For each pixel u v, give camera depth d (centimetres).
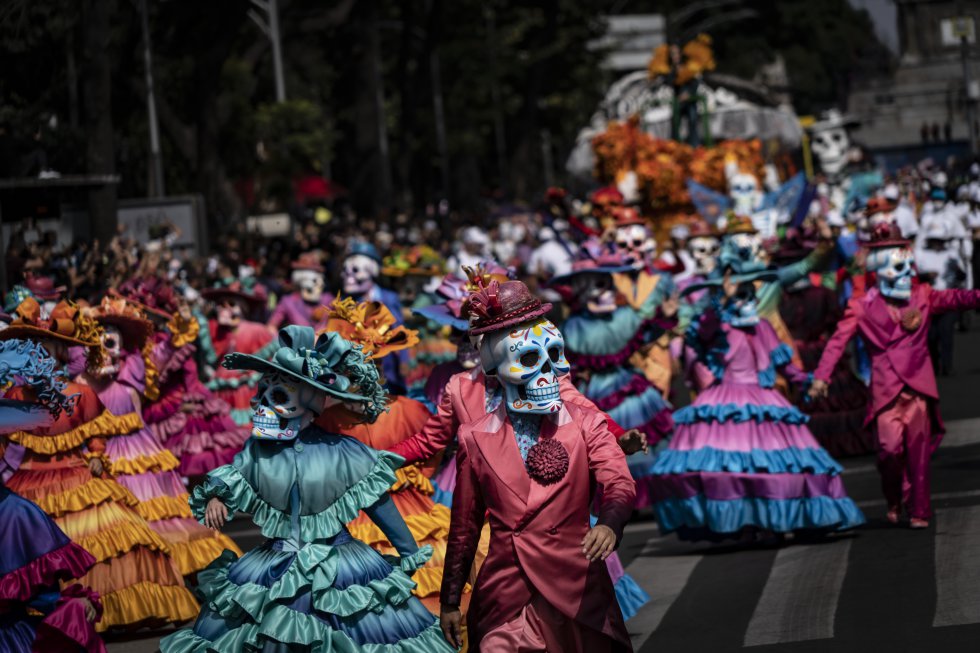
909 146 7944
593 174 3328
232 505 738
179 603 1073
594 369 1477
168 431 1527
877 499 1458
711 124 3969
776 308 1512
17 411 824
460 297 1110
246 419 1870
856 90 11338
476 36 7406
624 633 700
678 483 1285
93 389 1110
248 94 4988
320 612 729
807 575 1114
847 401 1797
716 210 2819
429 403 1095
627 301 1508
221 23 4188
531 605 693
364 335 983
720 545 1327
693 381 1371
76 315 1010
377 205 5569
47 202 2400
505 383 702
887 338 1258
